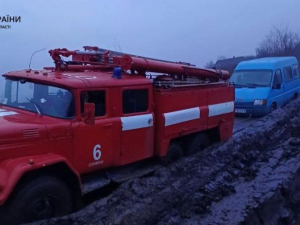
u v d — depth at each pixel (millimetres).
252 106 14703
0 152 5027
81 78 6141
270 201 5223
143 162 7332
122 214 4496
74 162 5805
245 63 16438
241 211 4773
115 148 6398
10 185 4758
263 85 15180
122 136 6488
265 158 6977
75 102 5801
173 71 7930
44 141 5426
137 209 4621
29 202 5059
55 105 5848
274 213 5234
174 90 7449
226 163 6594
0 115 5754
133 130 6676
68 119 5758
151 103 7051
